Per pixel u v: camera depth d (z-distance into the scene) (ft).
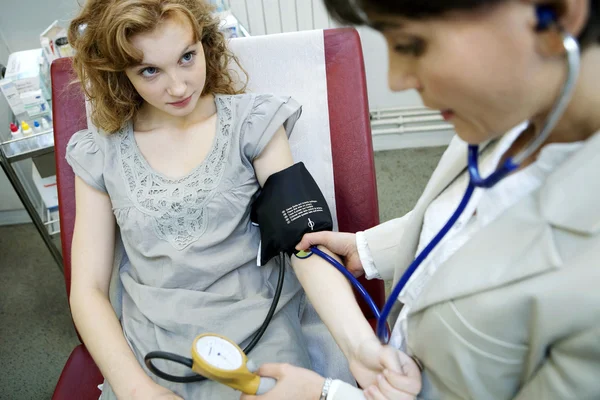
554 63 1.53
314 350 3.75
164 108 3.41
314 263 3.36
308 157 4.14
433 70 1.58
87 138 3.77
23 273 7.19
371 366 2.77
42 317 6.59
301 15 6.63
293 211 3.40
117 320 3.51
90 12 3.24
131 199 3.51
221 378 2.64
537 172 2.03
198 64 3.33
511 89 1.54
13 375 5.94
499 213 2.17
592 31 1.48
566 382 1.75
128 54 3.08
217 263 3.50
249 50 4.14
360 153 4.08
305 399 2.74
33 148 5.04
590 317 1.64
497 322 1.91
